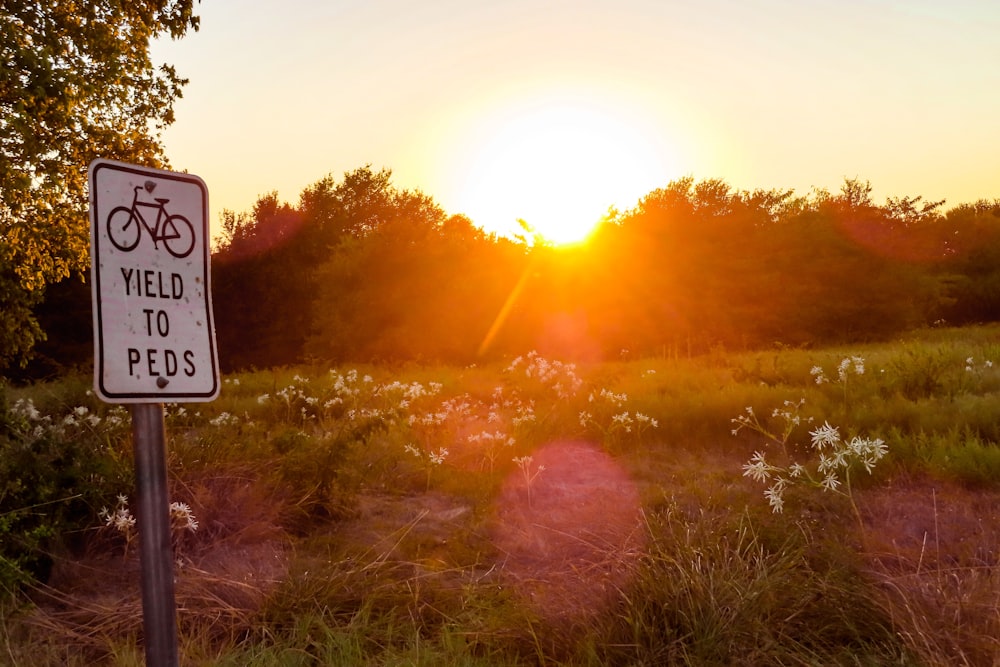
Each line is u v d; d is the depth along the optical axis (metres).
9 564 4.51
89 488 5.62
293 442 7.00
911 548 4.79
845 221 32.19
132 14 14.23
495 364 21.59
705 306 26.08
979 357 13.45
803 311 26.66
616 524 5.25
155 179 2.16
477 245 29.20
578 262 26.12
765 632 3.43
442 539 5.60
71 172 13.34
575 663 3.50
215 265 38.75
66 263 14.31
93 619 4.13
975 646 3.17
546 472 7.71
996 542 4.72
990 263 42.69
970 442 6.96
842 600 3.67
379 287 28.03
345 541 5.48
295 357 36.84
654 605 3.72
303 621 3.92
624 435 8.97
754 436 8.73
